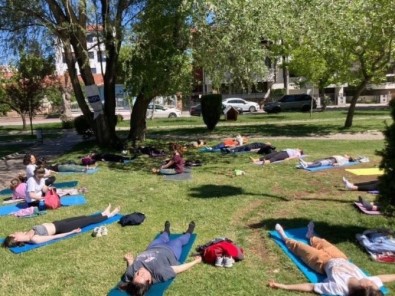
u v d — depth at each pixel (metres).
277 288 5.29
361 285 4.74
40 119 45.03
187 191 10.08
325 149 15.41
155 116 39.22
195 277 5.65
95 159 14.51
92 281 5.69
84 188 10.47
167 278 5.54
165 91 16.36
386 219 7.48
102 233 7.29
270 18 12.96
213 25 13.85
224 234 7.20
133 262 5.67
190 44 15.07
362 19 17.78
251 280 5.53
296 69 33.94
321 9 15.20
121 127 28.98
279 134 21.11
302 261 5.96
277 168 12.33
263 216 8.05
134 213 7.99
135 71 15.81
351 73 21.72
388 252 6.07
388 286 5.20
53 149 19.28
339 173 11.32
